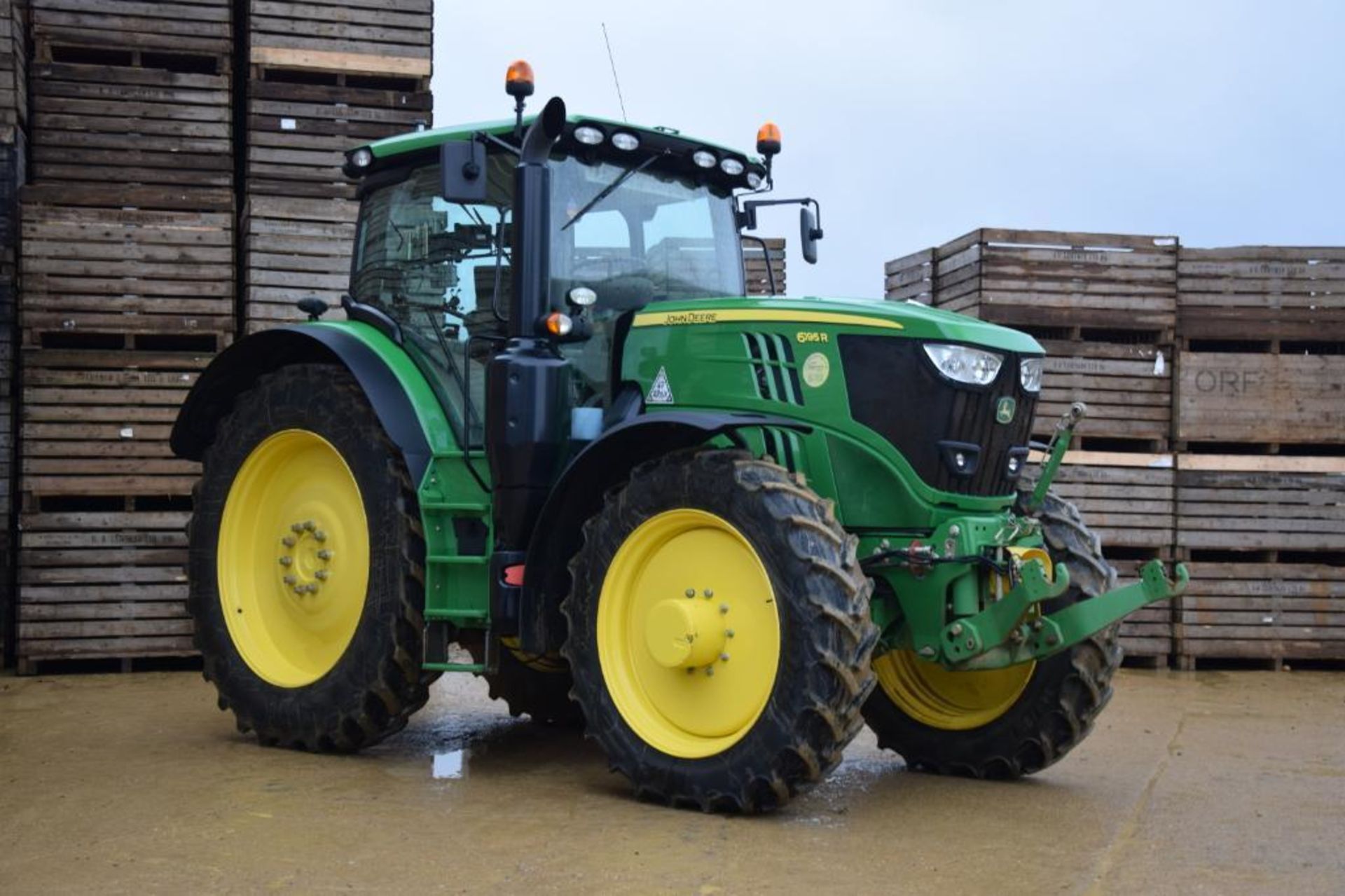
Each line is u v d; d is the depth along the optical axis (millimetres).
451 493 5273
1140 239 8719
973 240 8672
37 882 3588
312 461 5906
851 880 3689
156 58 8359
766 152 5867
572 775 5129
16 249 7863
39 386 7715
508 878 3650
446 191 4871
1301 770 5461
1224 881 3729
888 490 4797
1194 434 8727
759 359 4926
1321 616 8711
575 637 4816
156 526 7824
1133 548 8969
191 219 7875
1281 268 8797
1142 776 5328
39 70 7879
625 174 5418
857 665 4250
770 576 4359
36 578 7691
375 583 5359
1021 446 5062
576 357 5203
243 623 5918
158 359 7820
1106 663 5117
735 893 3537
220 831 4137
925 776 5375
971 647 4625
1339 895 3611
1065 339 8781
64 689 7270
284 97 8023
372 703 5363
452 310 5520
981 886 3648
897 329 4797
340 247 7977
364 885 3578
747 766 4355
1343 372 8797
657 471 4695
